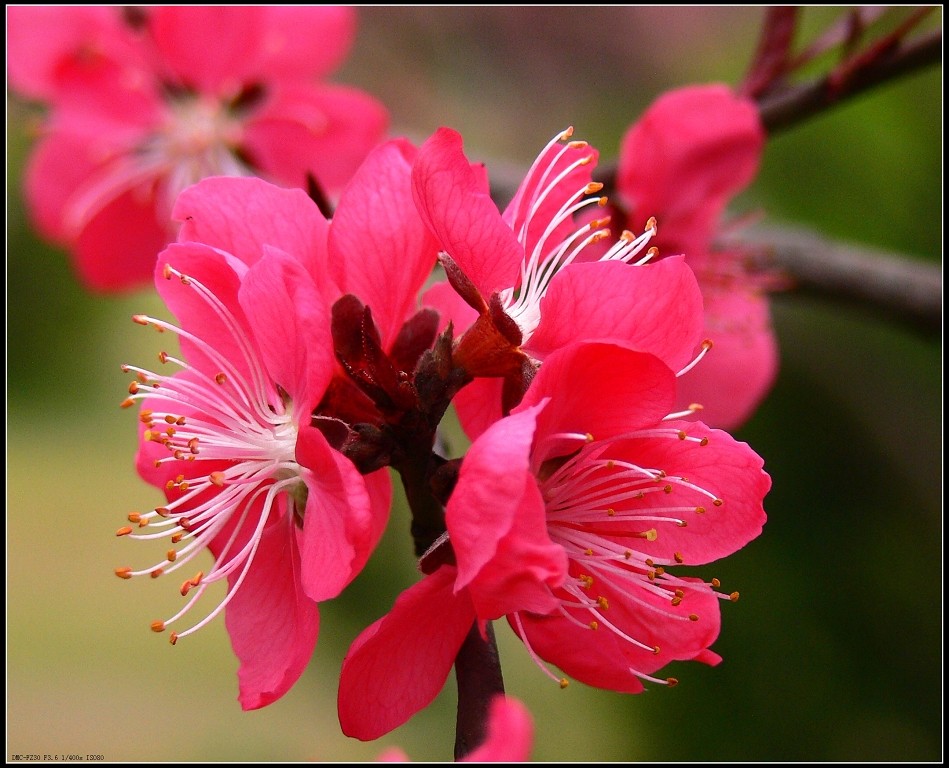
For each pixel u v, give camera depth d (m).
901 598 0.43
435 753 0.48
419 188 0.33
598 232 0.34
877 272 0.43
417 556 0.34
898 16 0.47
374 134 0.43
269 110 0.43
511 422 0.32
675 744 0.43
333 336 0.34
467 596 0.33
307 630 0.33
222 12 0.43
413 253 0.34
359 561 0.33
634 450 0.34
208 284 0.34
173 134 0.43
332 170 0.43
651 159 0.40
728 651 0.43
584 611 0.34
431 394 0.34
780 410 0.46
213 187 0.34
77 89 0.43
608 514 0.34
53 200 0.44
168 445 0.34
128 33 0.43
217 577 0.33
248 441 0.34
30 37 0.42
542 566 0.32
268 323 0.33
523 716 0.32
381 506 0.34
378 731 0.33
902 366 0.47
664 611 0.34
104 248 0.44
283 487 0.34
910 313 0.43
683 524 0.34
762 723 0.43
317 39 0.43
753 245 0.42
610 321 0.33
